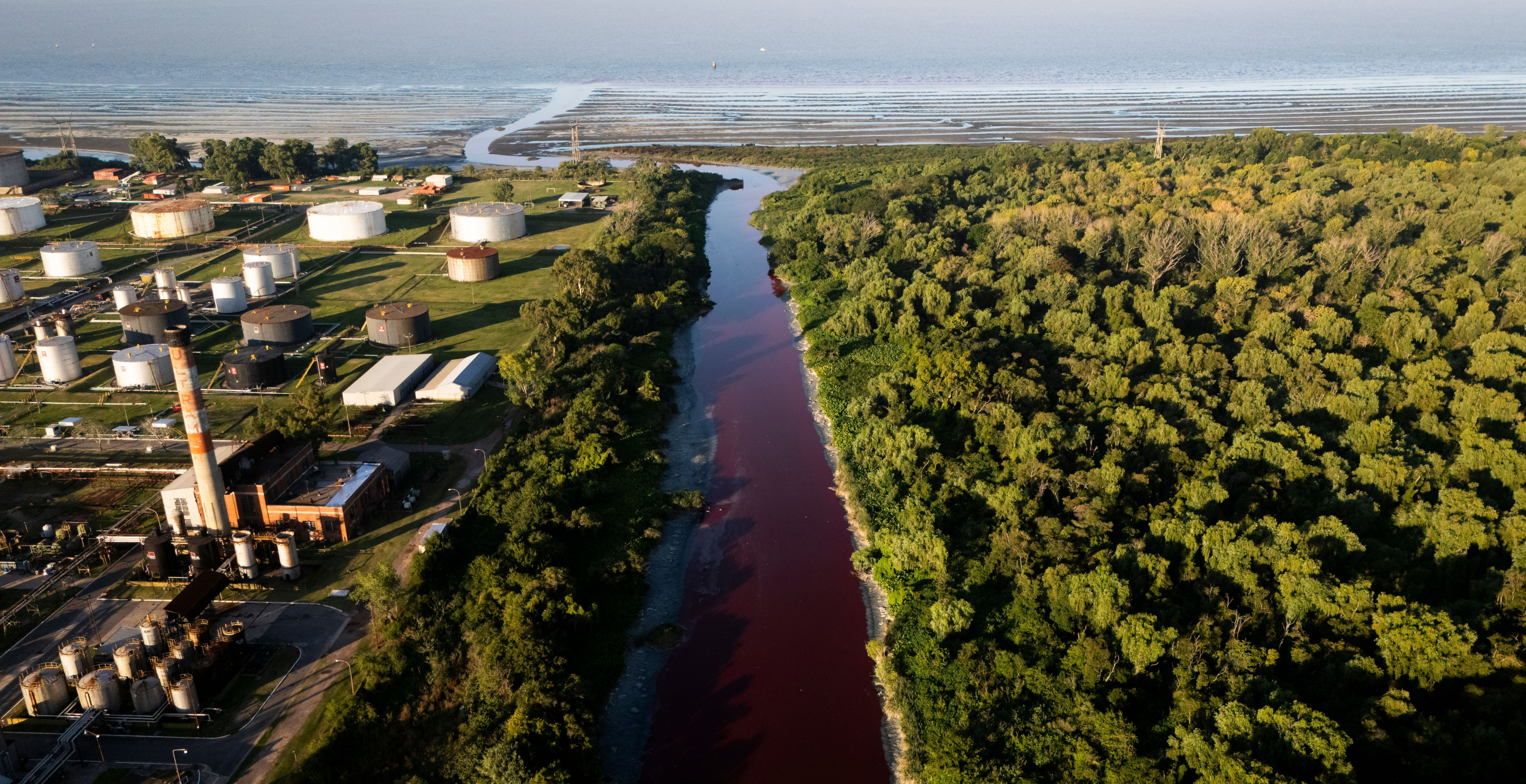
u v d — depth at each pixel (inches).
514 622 4158.5
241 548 4566.9
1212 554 4343.0
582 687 3924.7
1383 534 4699.8
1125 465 5354.3
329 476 5344.5
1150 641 3809.1
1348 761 3287.4
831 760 3892.7
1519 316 7229.3
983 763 3599.9
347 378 7244.1
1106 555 4411.9
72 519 5191.9
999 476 5339.6
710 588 4995.1
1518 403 5708.7
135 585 4655.5
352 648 4247.0
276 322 7810.0
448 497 5506.9
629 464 5999.0
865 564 5093.5
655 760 3880.4
